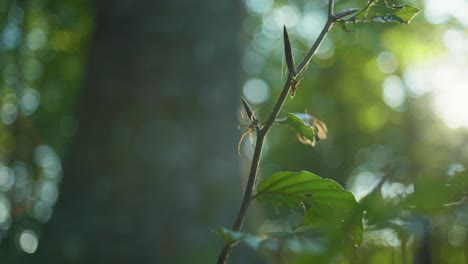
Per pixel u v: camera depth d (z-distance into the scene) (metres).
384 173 1.08
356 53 17.80
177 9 9.01
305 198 1.42
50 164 16.30
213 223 8.27
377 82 18.67
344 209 1.38
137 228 8.13
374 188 1.05
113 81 8.93
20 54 14.03
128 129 8.62
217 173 8.57
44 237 8.34
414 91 17.06
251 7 18.17
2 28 13.70
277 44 18.73
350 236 1.09
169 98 8.72
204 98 8.82
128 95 8.80
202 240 8.13
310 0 17.97
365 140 19.30
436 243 1.04
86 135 8.83
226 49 9.12
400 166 1.08
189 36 8.98
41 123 15.96
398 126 17.80
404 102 17.45
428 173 1.03
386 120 18.66
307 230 1.07
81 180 8.56
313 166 20.09
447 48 16.34
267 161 20.42
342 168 19.81
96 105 8.95
